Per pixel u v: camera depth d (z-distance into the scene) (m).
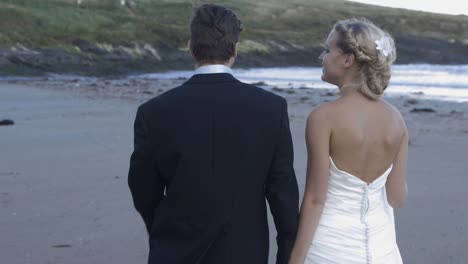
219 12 2.34
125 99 16.05
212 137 2.26
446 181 6.33
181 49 42.94
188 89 2.31
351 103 2.45
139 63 39.19
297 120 11.45
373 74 2.43
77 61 36.25
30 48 35.78
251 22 61.03
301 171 6.81
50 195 5.80
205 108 2.28
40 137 9.25
